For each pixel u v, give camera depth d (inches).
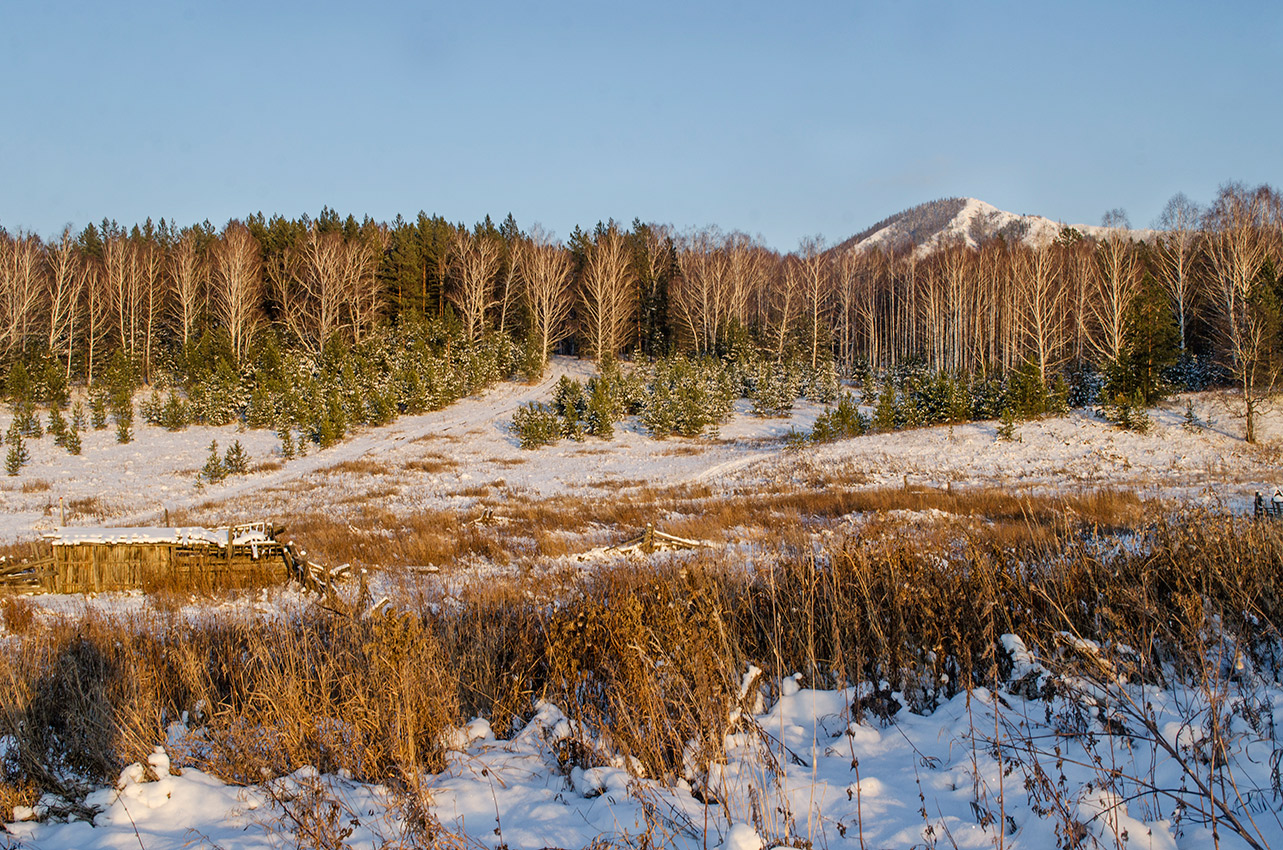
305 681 208.1
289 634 256.4
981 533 439.2
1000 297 2517.2
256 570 524.1
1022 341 2208.4
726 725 167.0
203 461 1389.0
